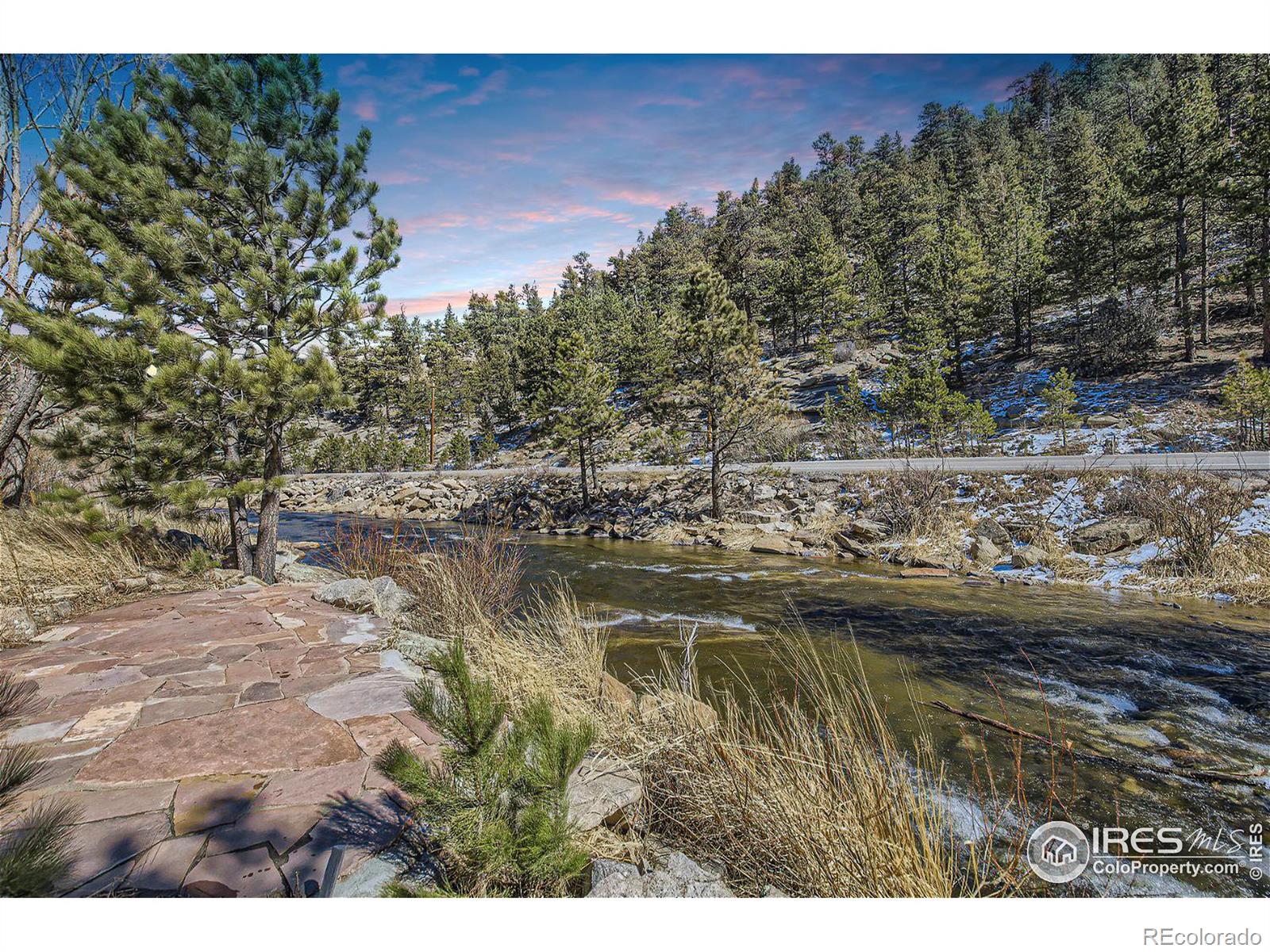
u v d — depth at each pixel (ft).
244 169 24.03
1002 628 26.37
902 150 323.37
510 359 204.54
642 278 266.57
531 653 15.71
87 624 16.47
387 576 23.15
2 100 25.04
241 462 23.50
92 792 8.08
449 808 6.80
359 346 27.96
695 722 11.55
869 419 103.19
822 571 41.24
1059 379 84.07
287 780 8.52
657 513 69.00
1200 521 34.68
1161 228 117.50
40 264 21.07
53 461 31.91
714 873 8.72
